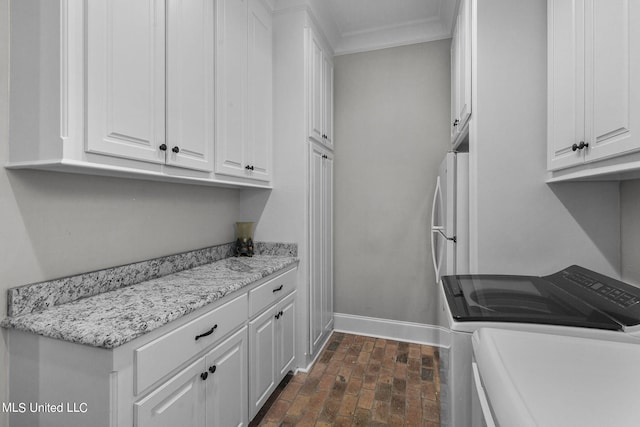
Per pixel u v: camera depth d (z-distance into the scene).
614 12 1.00
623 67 0.96
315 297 2.47
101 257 1.38
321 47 2.63
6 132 1.04
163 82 1.32
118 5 1.12
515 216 1.63
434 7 2.56
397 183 2.90
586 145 1.16
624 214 1.49
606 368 0.67
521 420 0.51
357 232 3.00
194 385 1.24
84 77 1.01
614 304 1.10
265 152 2.22
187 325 1.20
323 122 2.67
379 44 2.91
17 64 1.02
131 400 0.97
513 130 1.63
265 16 2.23
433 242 2.42
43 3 0.98
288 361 2.14
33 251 1.13
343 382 2.16
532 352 0.74
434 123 2.80
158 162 1.30
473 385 0.95
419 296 2.85
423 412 1.85
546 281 1.48
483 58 1.66
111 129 1.09
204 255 1.99
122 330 0.96
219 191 2.19
